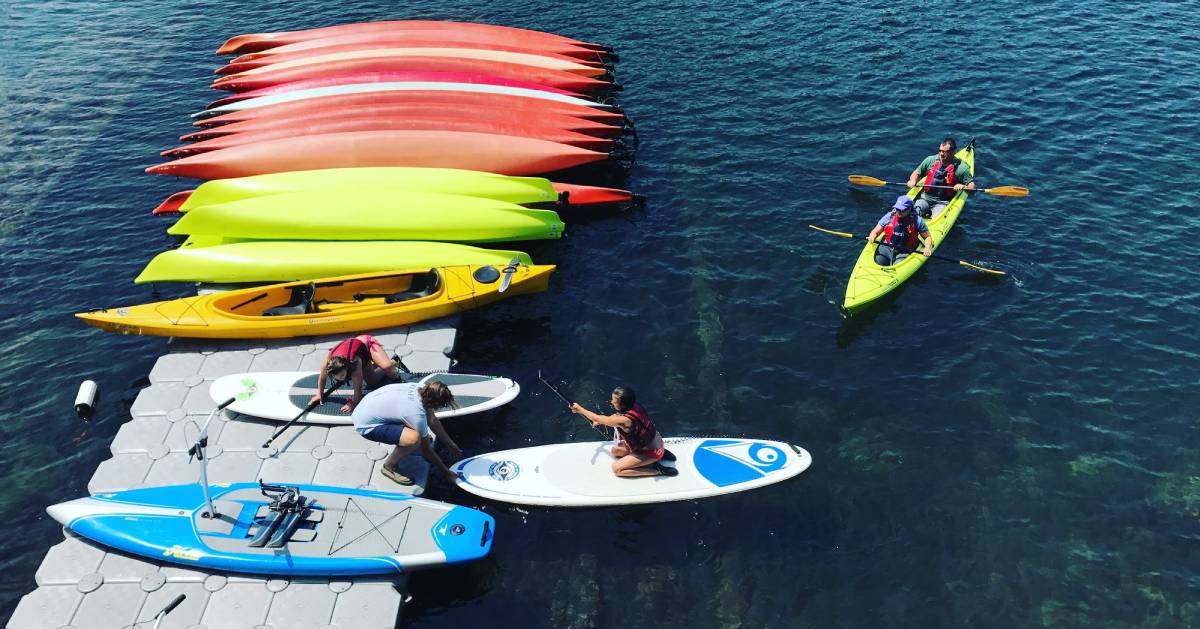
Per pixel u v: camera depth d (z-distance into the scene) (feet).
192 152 59.47
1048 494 37.40
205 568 31.07
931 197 57.16
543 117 63.00
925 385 43.55
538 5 90.94
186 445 36.73
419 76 66.90
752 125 68.28
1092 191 59.21
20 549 34.68
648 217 57.62
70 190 60.23
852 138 66.23
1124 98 70.64
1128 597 33.06
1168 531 35.65
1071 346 45.98
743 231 55.98
